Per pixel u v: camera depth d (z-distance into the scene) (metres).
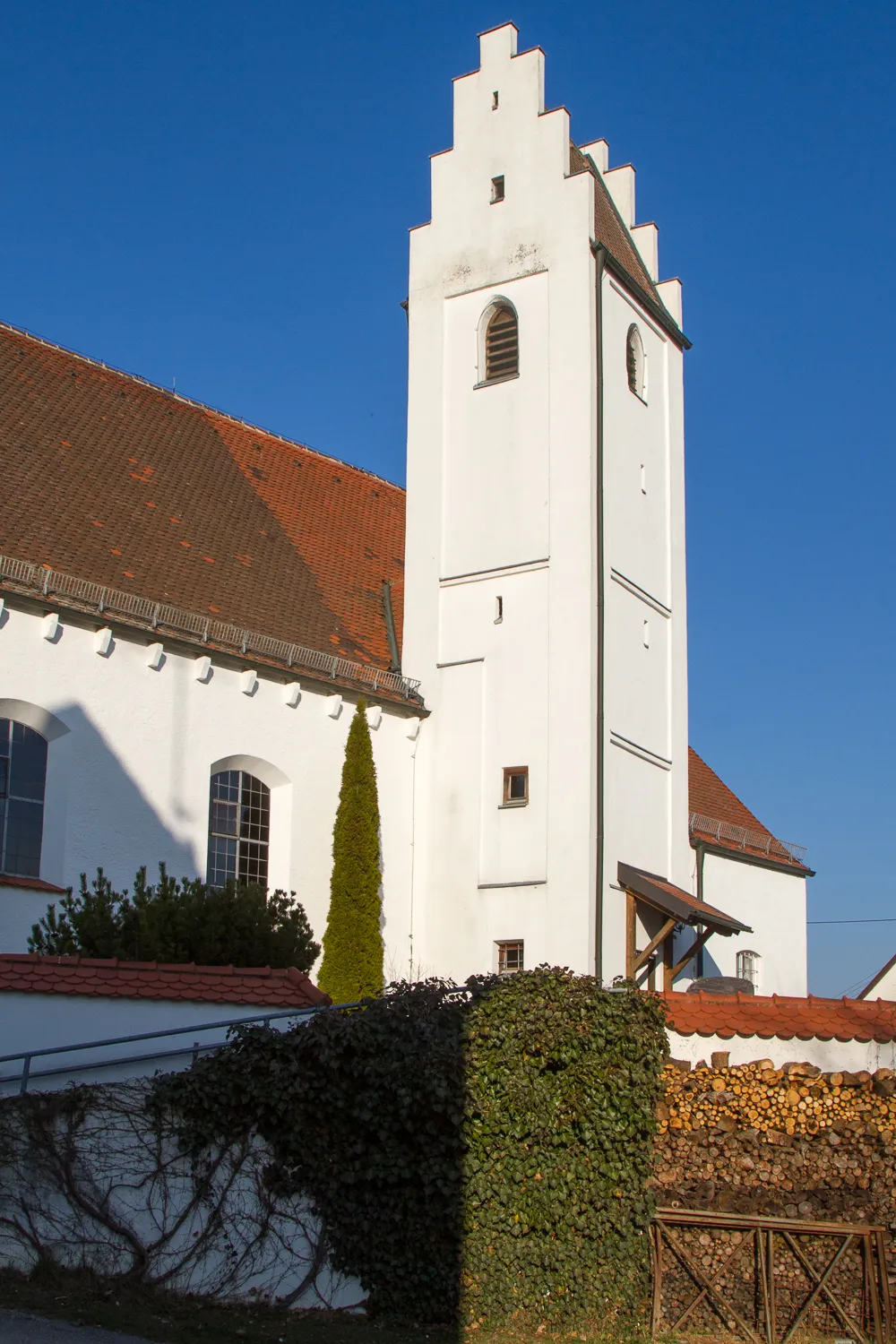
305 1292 16.05
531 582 34.84
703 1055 18.94
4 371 33.31
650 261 40.78
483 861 33.88
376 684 34.50
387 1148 16.31
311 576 36.69
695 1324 16.05
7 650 26.11
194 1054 17.02
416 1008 16.72
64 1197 15.90
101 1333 14.12
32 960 18.22
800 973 44.38
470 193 38.25
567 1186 16.30
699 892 38.75
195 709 29.50
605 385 35.91
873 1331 15.56
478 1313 15.95
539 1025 16.48
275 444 40.78
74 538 30.36
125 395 36.50
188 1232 15.96
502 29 38.41
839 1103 16.38
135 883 23.06
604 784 33.44
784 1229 15.91
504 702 34.53
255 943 22.44
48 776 26.83
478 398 36.84
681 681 38.06
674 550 38.59
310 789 31.94
